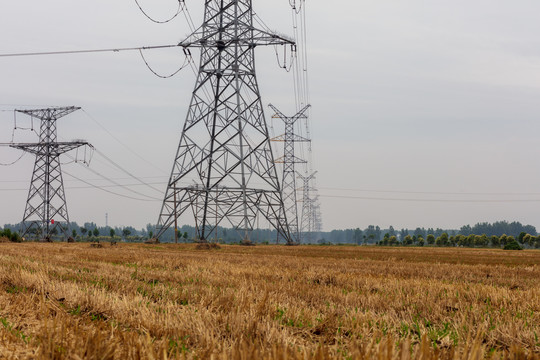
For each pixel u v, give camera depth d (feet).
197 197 255.70
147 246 224.74
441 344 29.78
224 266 87.81
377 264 109.50
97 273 69.87
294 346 26.37
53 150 304.50
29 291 49.11
